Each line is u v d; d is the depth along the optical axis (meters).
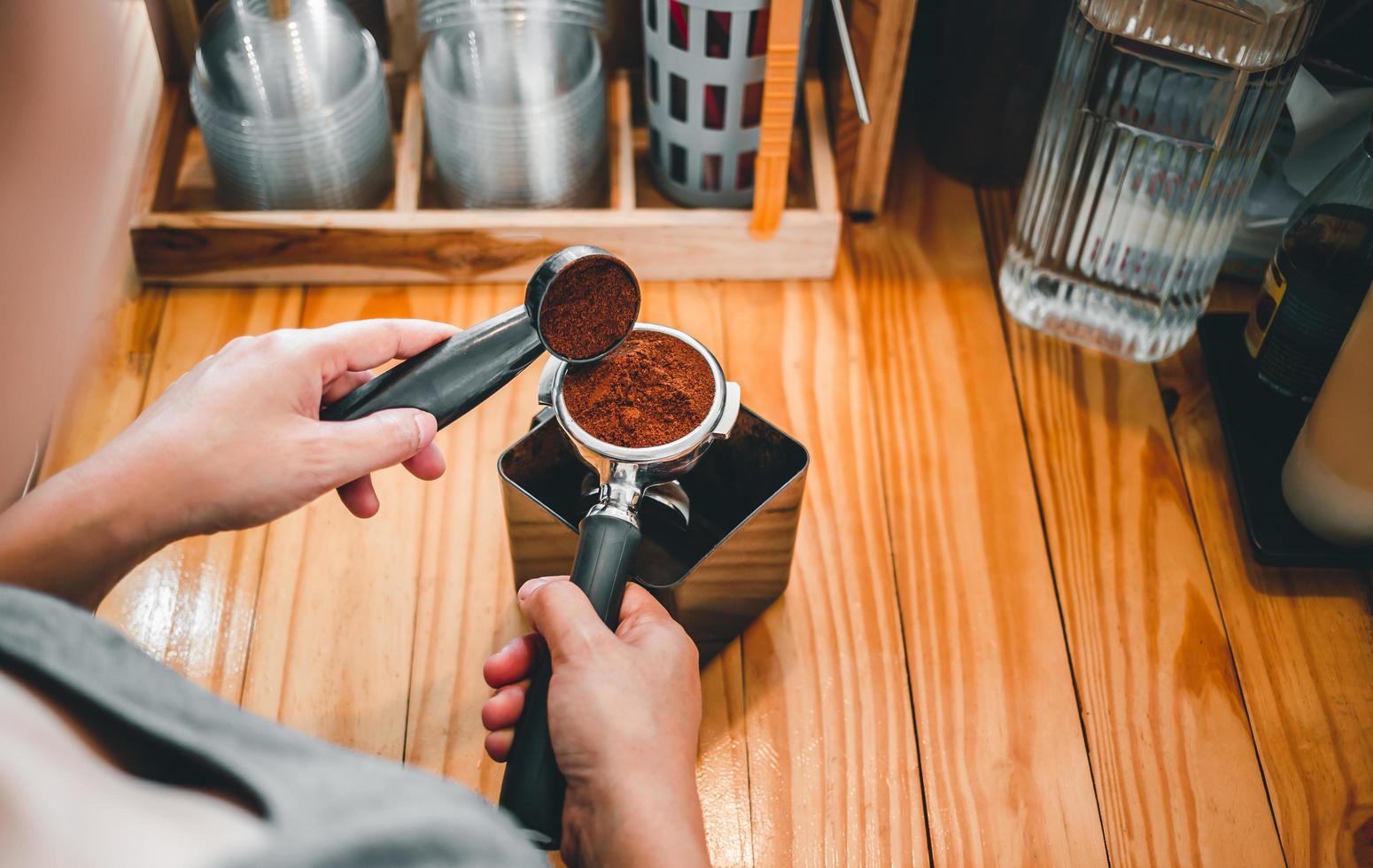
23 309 0.68
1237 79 0.63
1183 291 0.72
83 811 0.23
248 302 0.76
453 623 0.65
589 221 0.75
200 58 0.72
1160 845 0.60
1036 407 0.74
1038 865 0.59
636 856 0.45
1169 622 0.66
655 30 0.73
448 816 0.28
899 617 0.66
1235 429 0.71
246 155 0.74
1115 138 0.67
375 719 0.62
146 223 0.73
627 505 0.53
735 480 0.63
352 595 0.65
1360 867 0.59
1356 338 0.61
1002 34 0.75
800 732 0.62
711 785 0.60
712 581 0.59
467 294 0.77
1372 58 0.69
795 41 0.68
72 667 0.28
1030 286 0.76
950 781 0.61
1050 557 0.68
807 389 0.74
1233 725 0.63
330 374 0.54
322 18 0.73
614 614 0.52
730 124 0.75
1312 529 0.67
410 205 0.76
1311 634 0.66
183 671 0.63
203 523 0.51
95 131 0.77
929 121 0.83
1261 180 0.74
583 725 0.48
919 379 0.75
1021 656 0.65
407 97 0.80
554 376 0.55
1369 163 0.63
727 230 0.75
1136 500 0.70
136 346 0.74
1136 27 0.63
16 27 0.69
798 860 0.59
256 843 0.25
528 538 0.60
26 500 0.49
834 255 0.77
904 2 0.71
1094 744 0.62
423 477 0.59
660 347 0.57
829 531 0.69
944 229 0.81
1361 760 0.62
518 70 0.72
